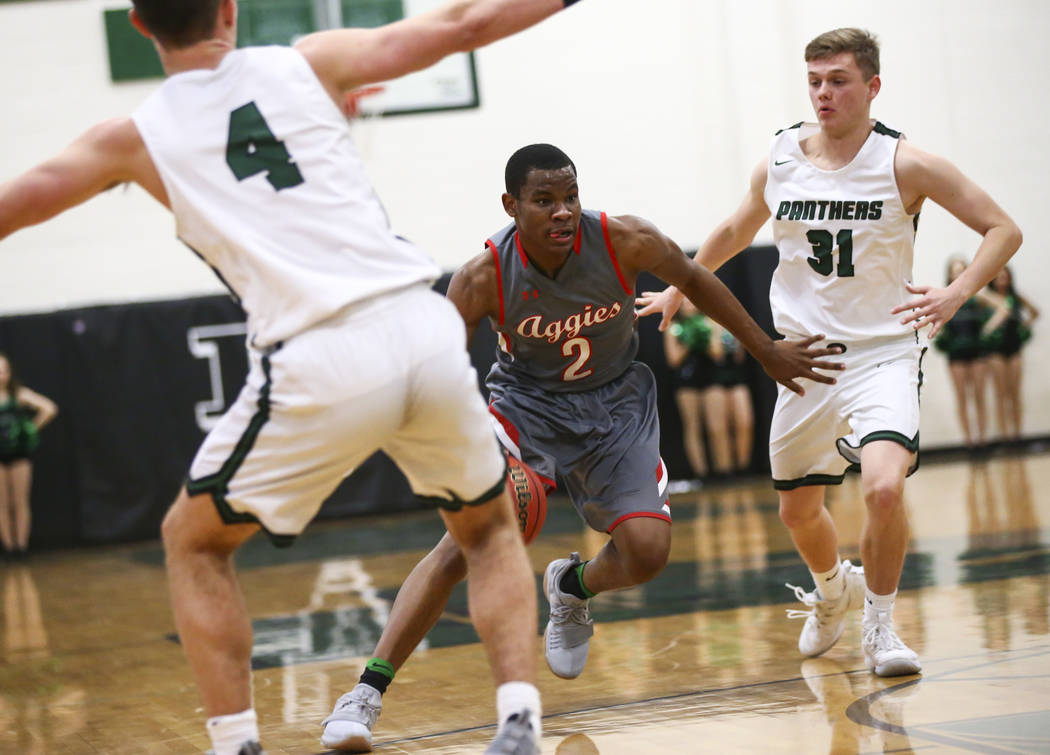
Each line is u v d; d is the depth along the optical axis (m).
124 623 17.19
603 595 15.07
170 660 13.55
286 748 8.68
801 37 34.22
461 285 9.18
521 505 9.06
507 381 9.98
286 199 6.07
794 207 10.10
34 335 30.83
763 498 27.17
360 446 6.12
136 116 6.23
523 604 6.32
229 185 6.08
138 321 31.14
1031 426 35.09
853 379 9.88
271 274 5.95
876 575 9.45
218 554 6.28
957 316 33.56
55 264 32.25
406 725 9.16
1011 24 34.84
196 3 6.21
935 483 26.39
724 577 15.70
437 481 6.45
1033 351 35.09
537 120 34.34
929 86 34.56
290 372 5.89
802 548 10.37
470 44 6.42
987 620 11.20
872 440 9.47
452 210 34.00
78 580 23.92
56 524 30.84
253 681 11.53
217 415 31.34
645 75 34.72
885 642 9.45
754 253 32.34
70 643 15.62
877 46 9.90
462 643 12.68
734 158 34.81
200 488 6.09
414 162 33.81
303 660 12.58
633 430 9.73
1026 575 13.52
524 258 9.12
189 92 6.23
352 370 5.90
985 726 7.68
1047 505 20.45
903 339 9.89
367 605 16.47
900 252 9.84
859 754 7.25
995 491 23.56
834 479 10.20
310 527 30.41
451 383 6.14
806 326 10.14
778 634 11.73
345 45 6.37
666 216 34.78
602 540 21.70
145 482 31.05
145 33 6.41
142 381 31.09
